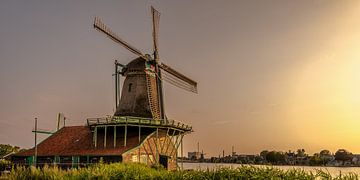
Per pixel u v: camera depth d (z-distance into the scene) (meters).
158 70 44.84
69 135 45.72
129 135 40.84
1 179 20.34
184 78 49.47
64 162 38.91
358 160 129.88
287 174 13.77
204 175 15.48
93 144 40.66
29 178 20.25
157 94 44.06
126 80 44.00
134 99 42.66
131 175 18.70
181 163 44.44
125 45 42.06
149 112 42.03
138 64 43.81
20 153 42.50
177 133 44.62
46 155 40.34
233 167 15.60
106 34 39.50
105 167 20.31
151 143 39.72
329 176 12.88
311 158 124.25
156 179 17.58
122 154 35.25
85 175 19.30
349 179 12.52
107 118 39.19
